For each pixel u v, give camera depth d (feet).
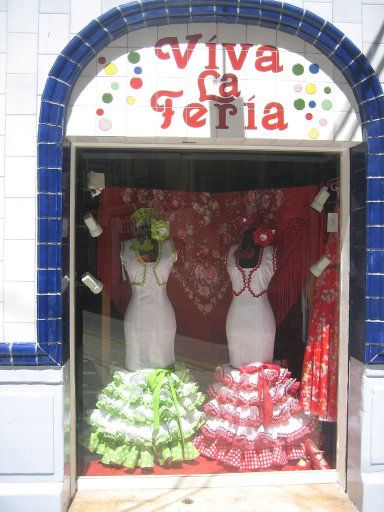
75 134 9.91
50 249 9.79
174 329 11.98
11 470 9.87
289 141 10.33
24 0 9.86
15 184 9.90
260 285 11.85
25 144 9.90
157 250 11.75
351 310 10.85
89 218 11.02
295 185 11.75
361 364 10.37
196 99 10.02
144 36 9.95
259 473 11.30
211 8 9.72
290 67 10.13
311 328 11.80
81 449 11.16
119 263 11.55
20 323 9.96
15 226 9.91
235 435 11.30
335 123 10.23
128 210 11.51
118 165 11.26
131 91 9.96
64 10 9.89
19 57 9.86
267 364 11.75
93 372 11.37
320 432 11.73
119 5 9.64
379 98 10.02
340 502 10.57
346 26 10.23
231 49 10.03
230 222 12.05
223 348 12.17
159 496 10.69
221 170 11.59
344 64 10.07
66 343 10.25
